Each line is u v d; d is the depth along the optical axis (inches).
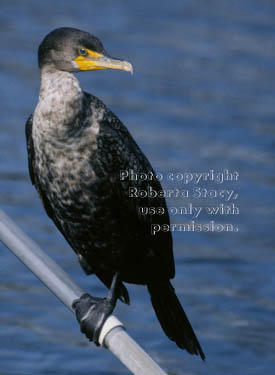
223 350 455.5
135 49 934.4
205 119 767.7
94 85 833.5
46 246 546.6
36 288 504.1
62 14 1013.2
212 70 895.7
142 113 772.6
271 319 484.4
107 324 211.3
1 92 791.7
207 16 1049.5
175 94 825.5
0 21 975.6
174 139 722.2
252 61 926.4
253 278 529.0
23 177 639.1
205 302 500.1
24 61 872.9
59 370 429.4
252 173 663.1
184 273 533.0
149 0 1094.4
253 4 1098.1
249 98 831.7
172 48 945.5
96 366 433.1
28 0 1048.2
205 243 569.0
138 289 511.5
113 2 1078.4
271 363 445.4
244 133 745.0
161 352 451.2
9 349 444.1
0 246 544.7
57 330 463.2
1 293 493.4
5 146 684.1
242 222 594.2
